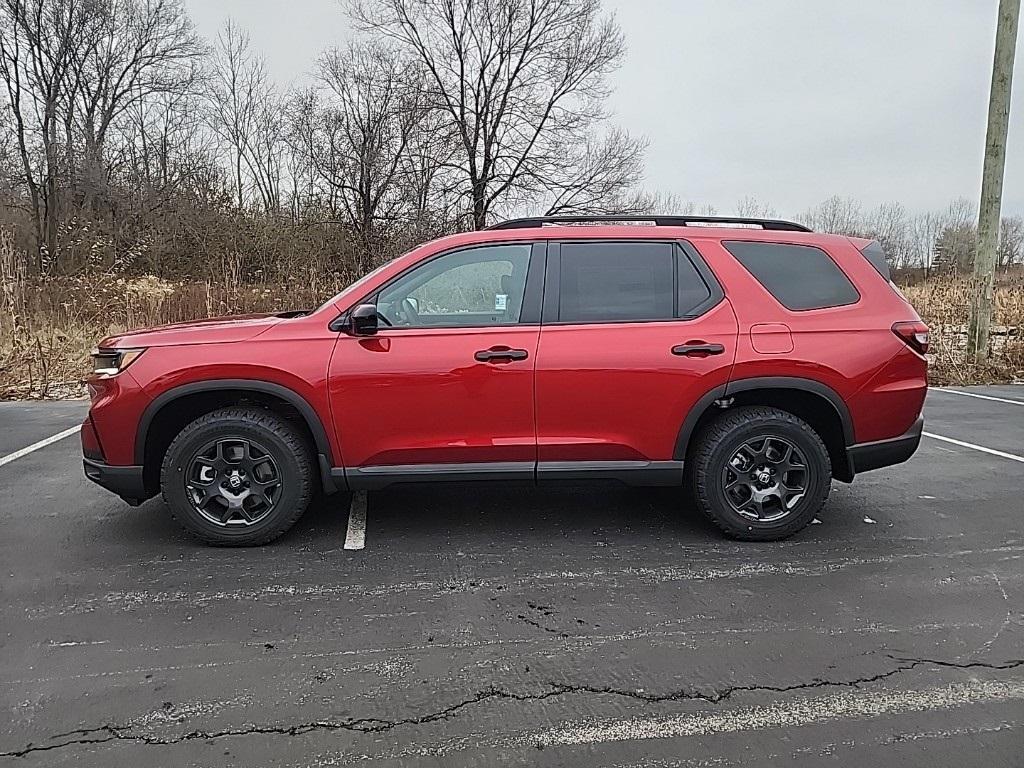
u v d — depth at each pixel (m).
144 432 3.85
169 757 2.31
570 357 3.87
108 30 31.22
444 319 3.93
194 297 13.98
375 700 2.62
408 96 27.22
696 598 3.43
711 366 3.90
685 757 2.32
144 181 28.64
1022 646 3.00
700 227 4.11
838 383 3.95
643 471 4.00
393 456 3.92
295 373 3.80
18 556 3.90
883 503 4.84
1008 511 4.69
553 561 3.86
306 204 26.38
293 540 4.13
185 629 3.13
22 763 2.27
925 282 16.84
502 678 2.76
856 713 2.54
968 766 2.27
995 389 10.03
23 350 10.31
